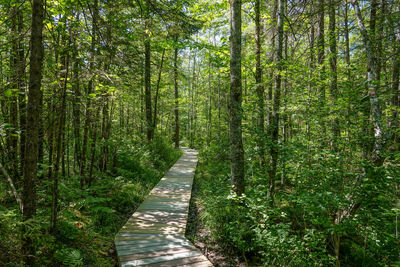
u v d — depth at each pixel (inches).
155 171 333.1
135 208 211.5
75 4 138.1
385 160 144.9
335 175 144.5
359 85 141.9
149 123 417.7
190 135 996.6
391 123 173.0
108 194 211.6
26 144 93.0
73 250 115.3
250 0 260.5
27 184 93.7
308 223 179.2
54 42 125.1
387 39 209.8
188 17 169.2
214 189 224.8
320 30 273.6
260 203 174.9
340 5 215.8
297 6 218.7
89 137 237.6
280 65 201.2
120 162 301.1
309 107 171.3
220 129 560.7
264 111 208.8
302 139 197.0
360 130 141.4
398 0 197.3
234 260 145.7
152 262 122.9
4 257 91.3
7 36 137.6
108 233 158.4
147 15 161.3
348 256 148.4
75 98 150.3
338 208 142.6
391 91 154.9
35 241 99.3
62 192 168.1
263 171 228.7
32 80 91.9
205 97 858.1
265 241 140.6
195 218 201.2
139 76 216.8
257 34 264.4
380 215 134.1
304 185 170.2
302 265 128.6
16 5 140.0
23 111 150.2
